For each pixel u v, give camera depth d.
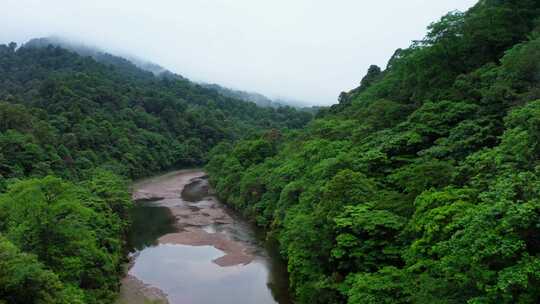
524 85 31.06
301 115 194.75
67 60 171.25
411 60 50.62
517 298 13.55
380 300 20.23
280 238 42.12
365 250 25.55
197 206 74.06
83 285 31.16
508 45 42.81
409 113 45.75
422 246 20.06
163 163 115.88
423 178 26.67
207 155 132.12
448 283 16.94
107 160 93.62
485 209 15.04
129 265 43.59
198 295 36.34
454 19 49.41
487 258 14.55
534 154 18.70
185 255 47.12
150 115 135.62
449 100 39.09
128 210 62.03
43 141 70.81
